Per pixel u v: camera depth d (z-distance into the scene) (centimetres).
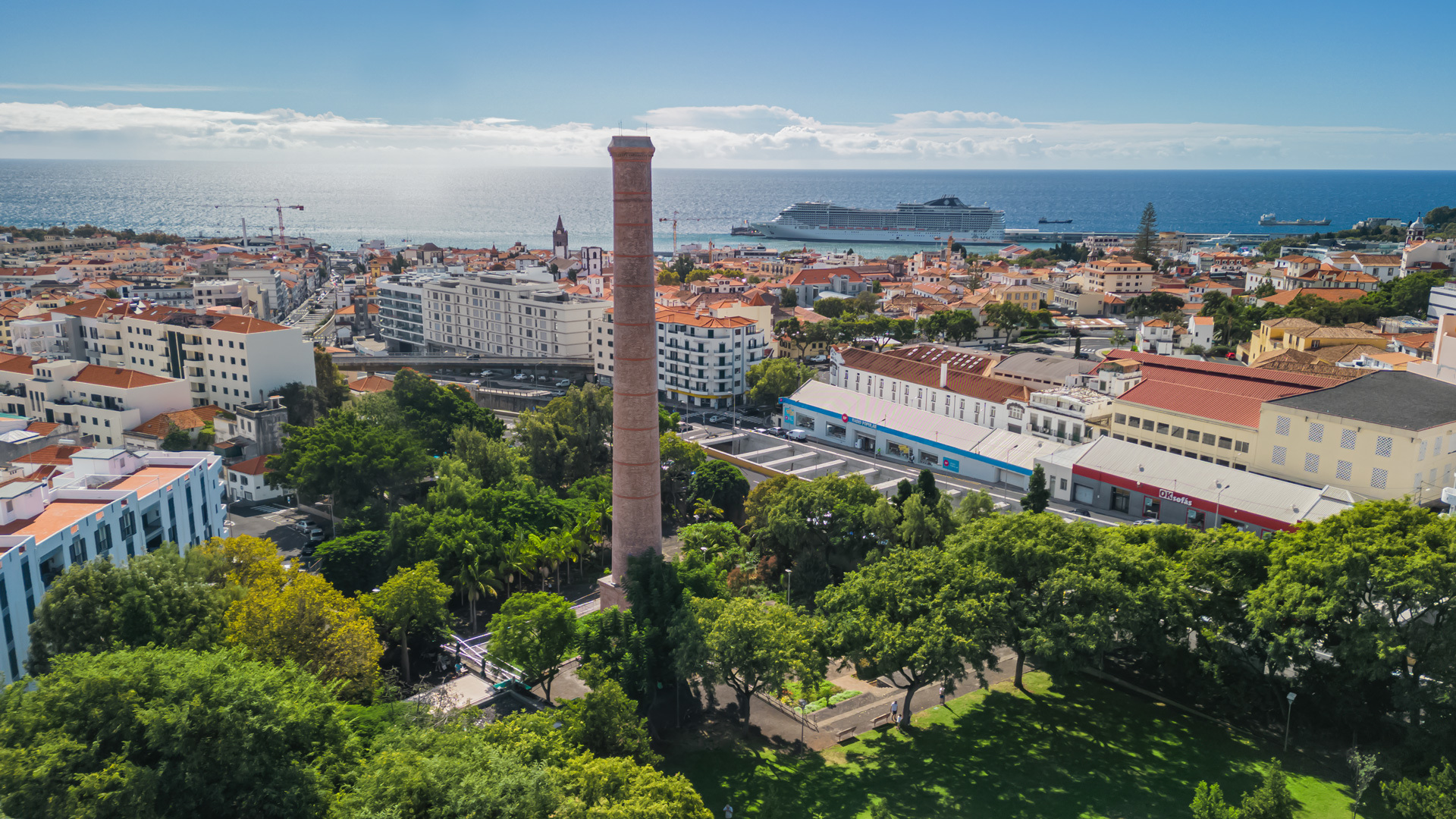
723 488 13912
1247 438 12525
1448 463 11194
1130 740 7488
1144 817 6431
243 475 15025
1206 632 7575
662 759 6656
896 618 7650
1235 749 7306
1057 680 7431
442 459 13350
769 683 7325
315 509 14700
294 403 17500
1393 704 7062
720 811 6738
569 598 11444
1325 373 15562
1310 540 7444
